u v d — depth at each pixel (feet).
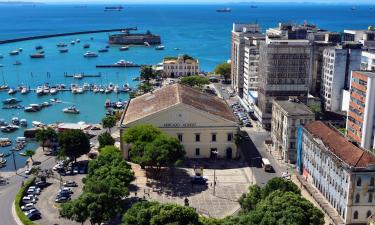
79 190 524.11
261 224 354.74
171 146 549.54
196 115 632.79
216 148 645.92
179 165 615.57
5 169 600.80
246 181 558.97
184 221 350.02
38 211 469.98
